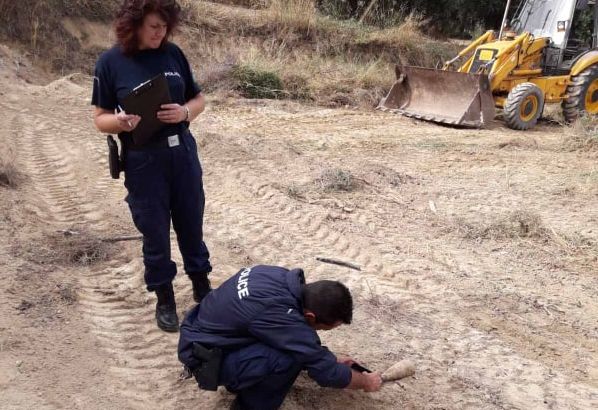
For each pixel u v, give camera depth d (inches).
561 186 275.4
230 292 117.7
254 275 119.3
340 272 183.8
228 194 242.1
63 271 171.8
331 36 580.7
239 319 113.7
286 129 361.4
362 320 158.4
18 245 181.0
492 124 410.3
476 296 175.6
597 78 422.9
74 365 132.5
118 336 145.5
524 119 400.8
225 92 441.4
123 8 126.5
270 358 112.3
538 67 422.9
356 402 127.9
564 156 328.2
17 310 148.9
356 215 229.8
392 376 130.3
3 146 275.1
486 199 255.8
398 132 369.7
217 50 530.6
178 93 134.7
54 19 483.2
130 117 125.0
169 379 132.0
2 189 221.5
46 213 211.2
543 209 247.3
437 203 248.8
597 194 266.1
